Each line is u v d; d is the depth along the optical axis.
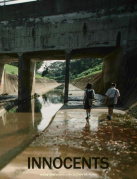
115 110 10.82
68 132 6.44
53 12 15.88
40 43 16.30
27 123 9.27
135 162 4.10
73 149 4.89
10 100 18.36
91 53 17.66
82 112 10.33
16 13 16.86
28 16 16.56
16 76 33.47
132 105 10.41
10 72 35.38
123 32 14.30
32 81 23.05
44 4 16.11
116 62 15.79
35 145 5.24
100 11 14.73
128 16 14.21
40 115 11.70
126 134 6.16
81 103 14.52
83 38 15.16
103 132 6.39
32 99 21.38
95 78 31.55
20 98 17.52
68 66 15.55
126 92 12.89
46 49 16.14
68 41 15.55
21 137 6.72
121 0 14.27
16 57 20.62
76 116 9.18
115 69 15.99
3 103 16.23
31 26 16.48
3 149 5.37
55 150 4.85
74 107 12.31
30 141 6.17
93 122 7.85
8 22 17.06
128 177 3.46
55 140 5.64
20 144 5.85
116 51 15.84
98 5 14.78
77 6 15.26
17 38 16.92
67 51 15.59
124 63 14.09
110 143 5.32
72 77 97.81
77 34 15.30
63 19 15.63
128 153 4.62
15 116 11.23
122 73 14.10
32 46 16.56
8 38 17.14
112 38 14.54
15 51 17.05
